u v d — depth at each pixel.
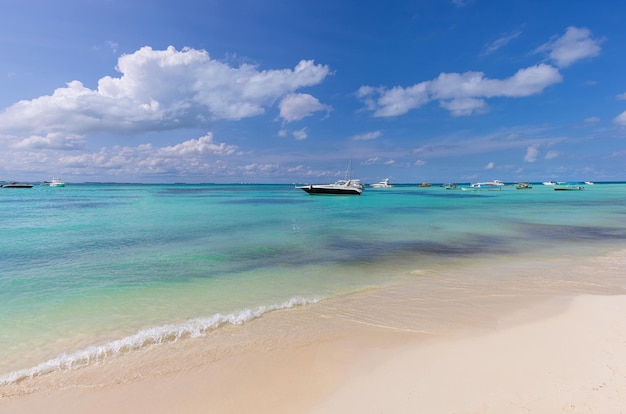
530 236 17.86
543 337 5.66
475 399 3.97
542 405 3.75
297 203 45.31
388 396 4.18
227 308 7.70
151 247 14.72
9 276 10.20
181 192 90.38
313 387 4.51
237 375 4.87
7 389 4.57
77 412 4.11
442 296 8.34
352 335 6.13
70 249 14.23
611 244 15.62
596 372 4.39
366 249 14.45
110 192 88.19
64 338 6.12
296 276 10.37
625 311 6.70
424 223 23.33
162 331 6.37
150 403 4.27
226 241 16.19
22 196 64.44
